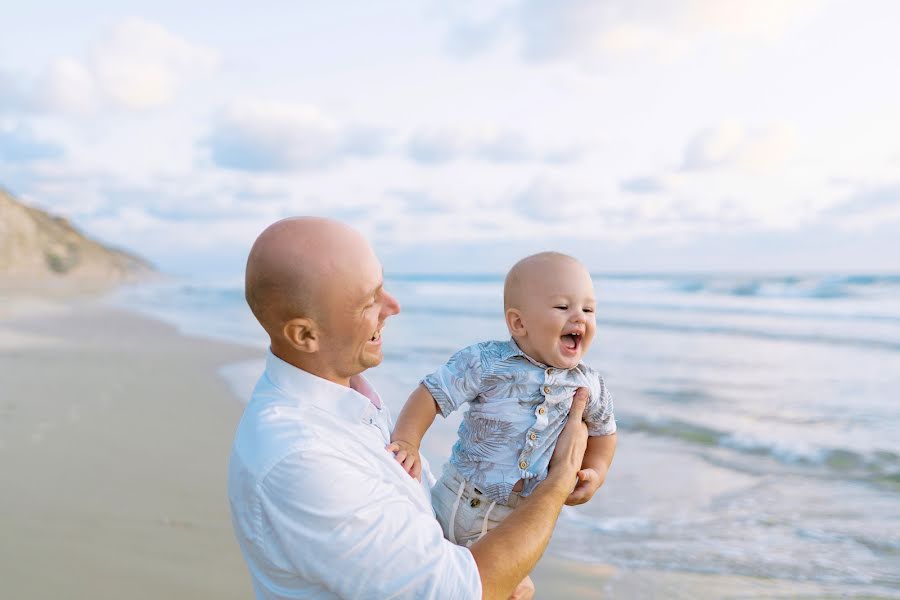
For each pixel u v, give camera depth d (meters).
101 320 18.45
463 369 2.13
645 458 5.62
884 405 7.41
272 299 1.45
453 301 27.72
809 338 13.48
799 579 3.51
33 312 20.33
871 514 4.40
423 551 1.36
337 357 1.53
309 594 1.39
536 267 2.11
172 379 8.70
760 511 4.48
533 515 1.58
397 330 15.40
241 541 1.45
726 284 29.27
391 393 7.80
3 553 3.47
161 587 3.20
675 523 4.30
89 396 7.35
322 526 1.32
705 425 6.58
